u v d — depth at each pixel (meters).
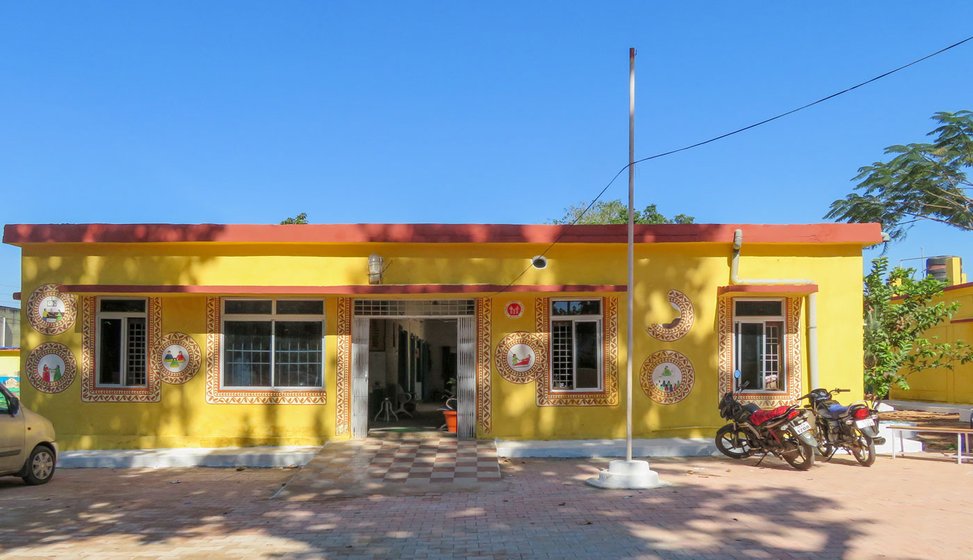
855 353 13.38
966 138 19.80
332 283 13.18
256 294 13.07
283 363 13.47
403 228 13.13
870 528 7.43
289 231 13.06
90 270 13.20
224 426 13.29
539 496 9.51
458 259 13.28
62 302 13.28
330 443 12.95
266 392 13.31
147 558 6.76
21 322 13.25
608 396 13.38
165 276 13.16
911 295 15.29
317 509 9.00
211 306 13.38
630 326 10.21
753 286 12.88
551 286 12.89
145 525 8.19
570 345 13.51
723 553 6.56
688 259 13.48
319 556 6.75
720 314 13.47
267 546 7.16
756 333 13.60
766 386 13.50
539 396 13.39
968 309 21.97
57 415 13.22
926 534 7.17
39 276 13.27
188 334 13.35
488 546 6.98
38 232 13.03
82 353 13.24
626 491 9.61
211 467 12.50
